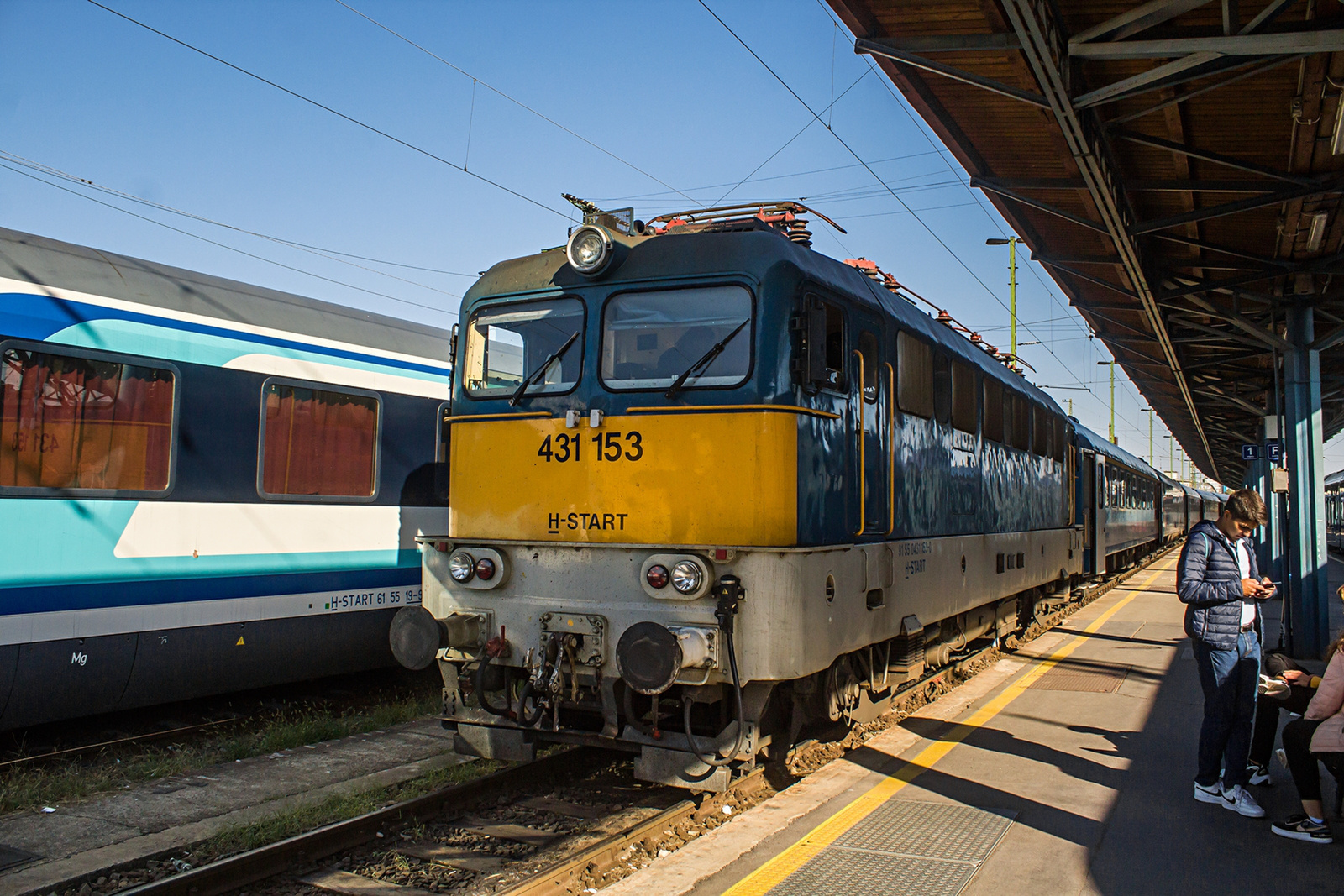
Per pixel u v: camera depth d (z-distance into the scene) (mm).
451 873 4891
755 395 5625
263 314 9039
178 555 7973
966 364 9383
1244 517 6086
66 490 7254
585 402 6102
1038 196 12133
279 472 8875
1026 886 4805
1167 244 14117
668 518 5770
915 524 7715
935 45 8125
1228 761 6055
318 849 5031
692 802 5742
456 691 6453
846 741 7480
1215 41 7383
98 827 5629
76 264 7715
